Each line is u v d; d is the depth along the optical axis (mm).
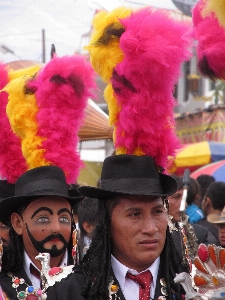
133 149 5414
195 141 20938
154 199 5270
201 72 4656
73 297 5246
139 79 5211
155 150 5410
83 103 6883
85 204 7816
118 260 5363
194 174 15844
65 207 6777
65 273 5434
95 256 5324
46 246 6680
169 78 5168
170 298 5301
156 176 5355
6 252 6797
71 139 6941
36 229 6680
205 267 5074
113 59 5273
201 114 20828
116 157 5332
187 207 9641
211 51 4492
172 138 5480
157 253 5246
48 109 6797
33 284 6730
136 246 5223
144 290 5336
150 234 5211
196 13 4754
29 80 6887
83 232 7727
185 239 5883
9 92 6895
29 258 6797
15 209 6848
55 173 6762
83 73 6797
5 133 7137
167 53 5027
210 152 16844
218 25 4512
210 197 9727
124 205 5246
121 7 5426
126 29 5227
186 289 5086
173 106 5355
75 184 7406
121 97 5309
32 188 6703
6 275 6770
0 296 6582
